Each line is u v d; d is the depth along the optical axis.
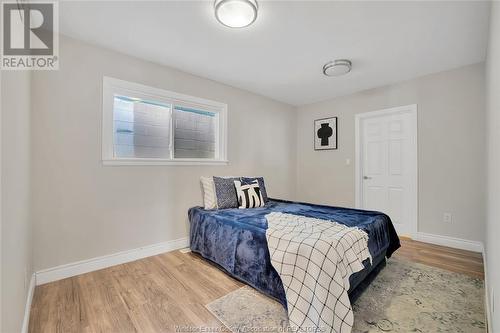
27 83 1.62
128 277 2.07
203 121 3.18
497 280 1.16
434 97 2.97
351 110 3.79
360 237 1.73
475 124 2.69
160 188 2.66
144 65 2.56
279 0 1.66
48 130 1.97
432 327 1.44
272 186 4.06
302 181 4.47
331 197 4.05
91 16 1.83
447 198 2.88
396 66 2.77
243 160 3.58
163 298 1.74
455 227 2.82
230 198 2.81
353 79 3.18
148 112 2.68
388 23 1.94
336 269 1.40
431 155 3.00
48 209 1.97
